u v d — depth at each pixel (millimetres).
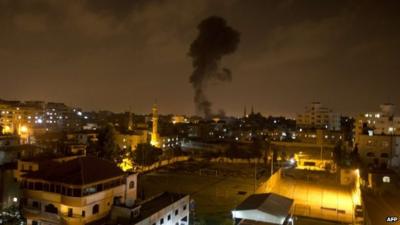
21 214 51656
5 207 61312
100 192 49938
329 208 67562
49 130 154625
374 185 69938
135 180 57938
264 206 45688
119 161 100438
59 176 49938
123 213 46594
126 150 114938
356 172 82750
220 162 127750
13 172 63812
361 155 100875
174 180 93875
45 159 66125
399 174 78062
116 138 125938
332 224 58688
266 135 182250
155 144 139625
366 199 62219
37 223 49969
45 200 49531
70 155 74688
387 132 119938
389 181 70312
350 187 85125
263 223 43562
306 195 77312
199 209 66688
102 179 50344
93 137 124500
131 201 48406
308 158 123375
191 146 156375
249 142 152750
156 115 143375
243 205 47219
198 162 126438
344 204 70875
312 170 109062
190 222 58688
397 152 97938
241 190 83812
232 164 123625
